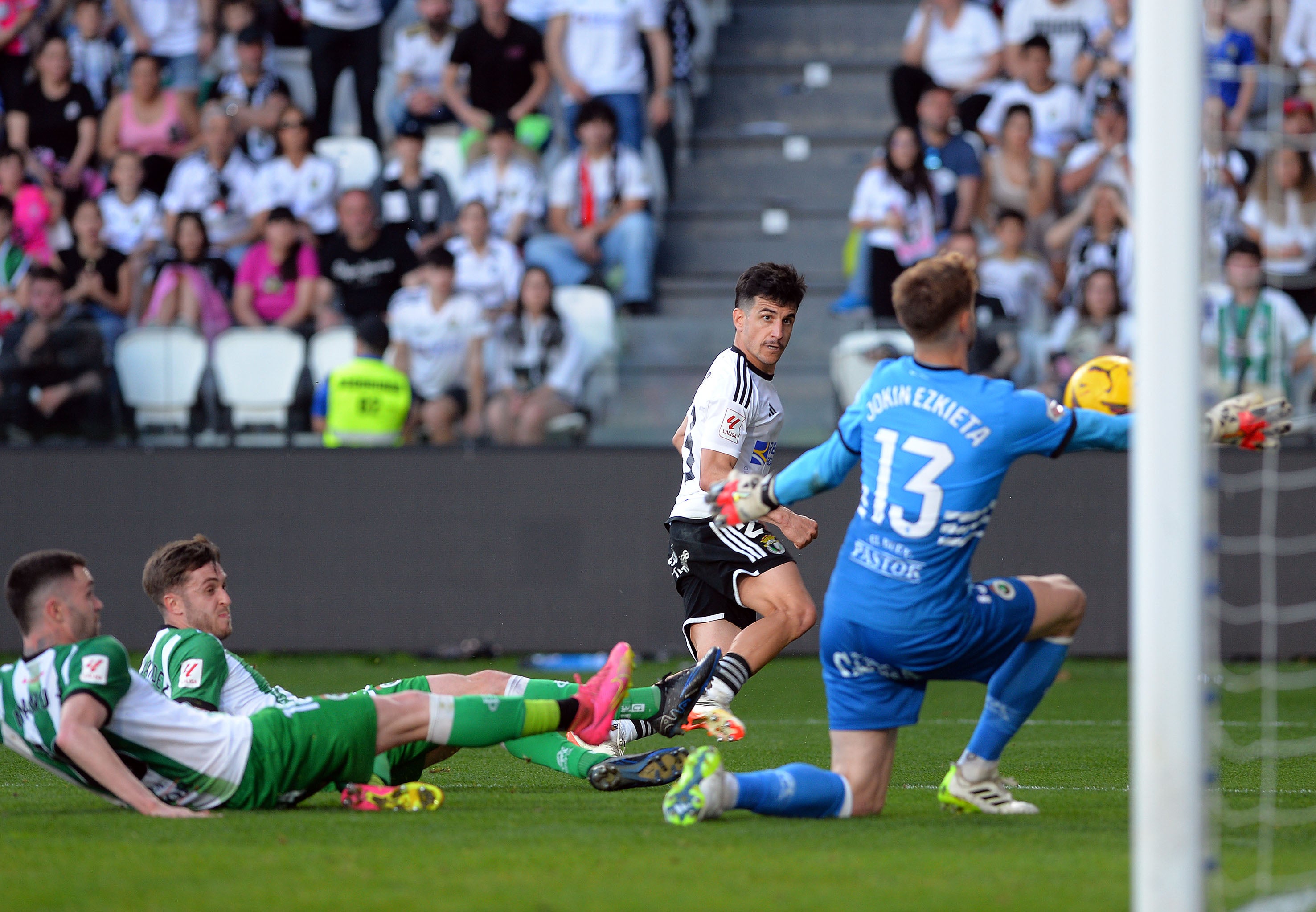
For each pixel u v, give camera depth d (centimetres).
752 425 1675
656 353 3412
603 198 3856
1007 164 3847
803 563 3384
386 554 3397
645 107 4222
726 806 1146
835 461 1173
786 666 3291
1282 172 3475
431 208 3681
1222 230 3431
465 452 3394
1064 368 3269
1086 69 4034
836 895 879
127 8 4062
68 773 1209
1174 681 811
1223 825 1227
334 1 4078
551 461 3394
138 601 3400
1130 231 3644
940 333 1125
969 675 1169
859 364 3384
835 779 1183
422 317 3409
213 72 4116
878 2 4838
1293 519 3238
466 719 1255
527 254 3806
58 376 3416
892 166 3722
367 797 1252
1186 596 817
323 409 3425
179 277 3462
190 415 3422
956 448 1106
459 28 4234
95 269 3450
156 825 1147
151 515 3406
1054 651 1198
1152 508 830
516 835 1098
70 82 3975
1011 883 912
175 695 1284
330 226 3884
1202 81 854
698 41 4775
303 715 1220
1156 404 834
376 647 3394
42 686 1166
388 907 848
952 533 1105
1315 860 1036
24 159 3800
